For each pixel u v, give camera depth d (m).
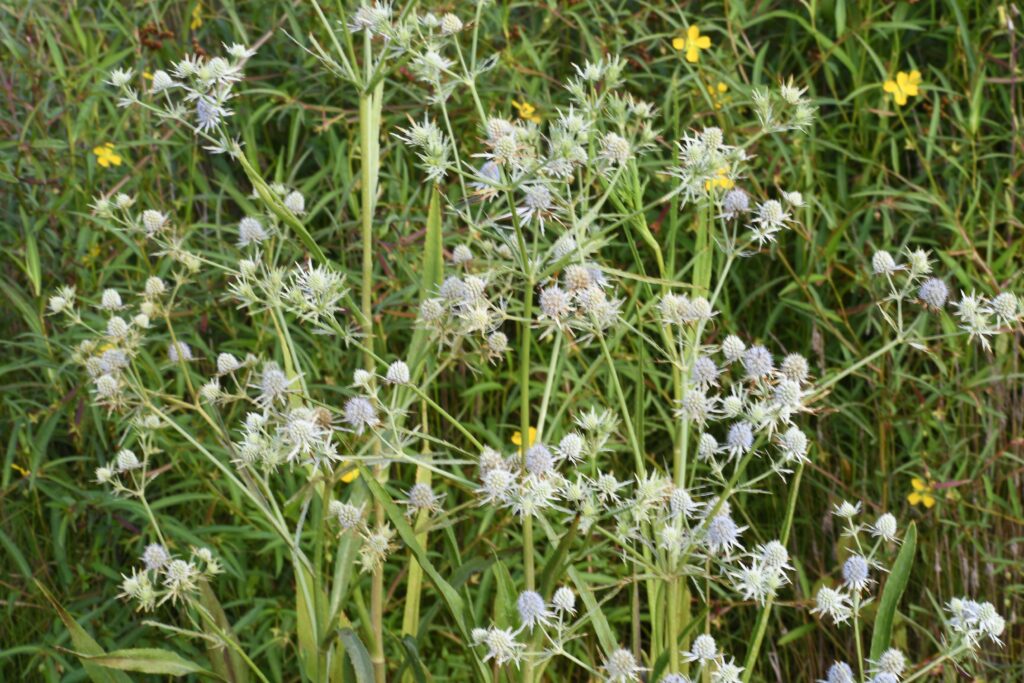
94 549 3.30
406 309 3.45
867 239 3.38
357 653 2.41
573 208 2.31
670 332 2.59
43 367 3.38
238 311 3.64
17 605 3.23
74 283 3.44
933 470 3.20
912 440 3.29
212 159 3.80
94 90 3.48
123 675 2.54
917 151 3.37
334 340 3.44
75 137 3.42
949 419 3.30
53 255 3.45
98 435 3.39
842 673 2.26
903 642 3.24
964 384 3.13
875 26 3.45
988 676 3.15
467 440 3.43
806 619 3.31
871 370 3.35
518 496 2.17
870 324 3.45
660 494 2.19
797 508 3.39
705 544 2.37
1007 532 3.20
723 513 2.31
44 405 3.47
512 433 3.48
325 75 3.65
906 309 3.35
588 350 3.47
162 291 2.70
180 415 3.33
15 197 3.45
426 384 2.59
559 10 3.67
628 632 3.31
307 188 3.52
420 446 3.37
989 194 3.42
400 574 3.05
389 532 2.48
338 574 2.60
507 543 3.27
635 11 3.85
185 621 3.29
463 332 2.46
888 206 3.29
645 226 2.55
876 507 3.23
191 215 3.74
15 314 3.54
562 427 3.34
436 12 3.43
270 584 3.41
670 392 3.43
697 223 3.28
